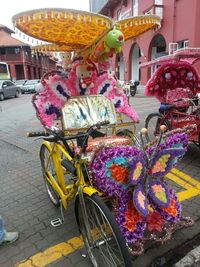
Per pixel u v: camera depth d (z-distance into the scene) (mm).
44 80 3998
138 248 2527
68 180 3799
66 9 3121
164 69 6168
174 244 3002
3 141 7758
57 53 4863
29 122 10484
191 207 3701
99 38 3637
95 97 4211
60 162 3258
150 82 6227
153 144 2518
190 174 4711
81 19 3213
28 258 2953
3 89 20562
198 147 5668
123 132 4121
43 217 3691
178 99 5938
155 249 2938
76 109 4039
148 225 2635
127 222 2482
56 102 4047
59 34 3736
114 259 2576
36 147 6898
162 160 2525
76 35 3799
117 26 3535
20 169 5480
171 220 2682
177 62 6129
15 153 6547
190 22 14664
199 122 5199
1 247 3145
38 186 4637
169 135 2482
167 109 5707
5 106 16719
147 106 12758
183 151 2533
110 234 2557
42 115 3920
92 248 2750
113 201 2604
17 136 8250
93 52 3908
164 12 16656
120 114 4406
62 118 3947
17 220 3654
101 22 3340
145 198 2516
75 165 2775
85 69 4156
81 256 2941
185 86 6375
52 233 3342
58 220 3566
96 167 2465
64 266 2820
